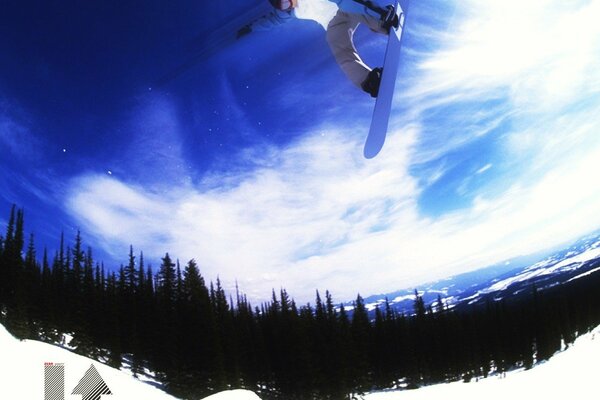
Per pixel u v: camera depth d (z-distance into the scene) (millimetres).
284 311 41469
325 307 41000
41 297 32219
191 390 31844
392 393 44500
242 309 42656
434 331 54125
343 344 38688
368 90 6863
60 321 33000
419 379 48344
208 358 33219
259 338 40875
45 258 37469
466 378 52031
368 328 49031
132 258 39656
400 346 49188
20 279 30688
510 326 55656
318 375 37469
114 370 26516
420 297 56250
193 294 36469
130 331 35688
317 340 39062
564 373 29453
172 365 32125
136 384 25953
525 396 25266
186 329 34156
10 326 23859
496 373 55938
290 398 37906
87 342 29922
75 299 34000
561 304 62906
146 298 37312
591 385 23672
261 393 39156
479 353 54594
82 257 39438
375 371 48656
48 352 21688
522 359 53469
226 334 37219
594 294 70375
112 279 39406
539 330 55156
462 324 57219
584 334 61906
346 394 37125
